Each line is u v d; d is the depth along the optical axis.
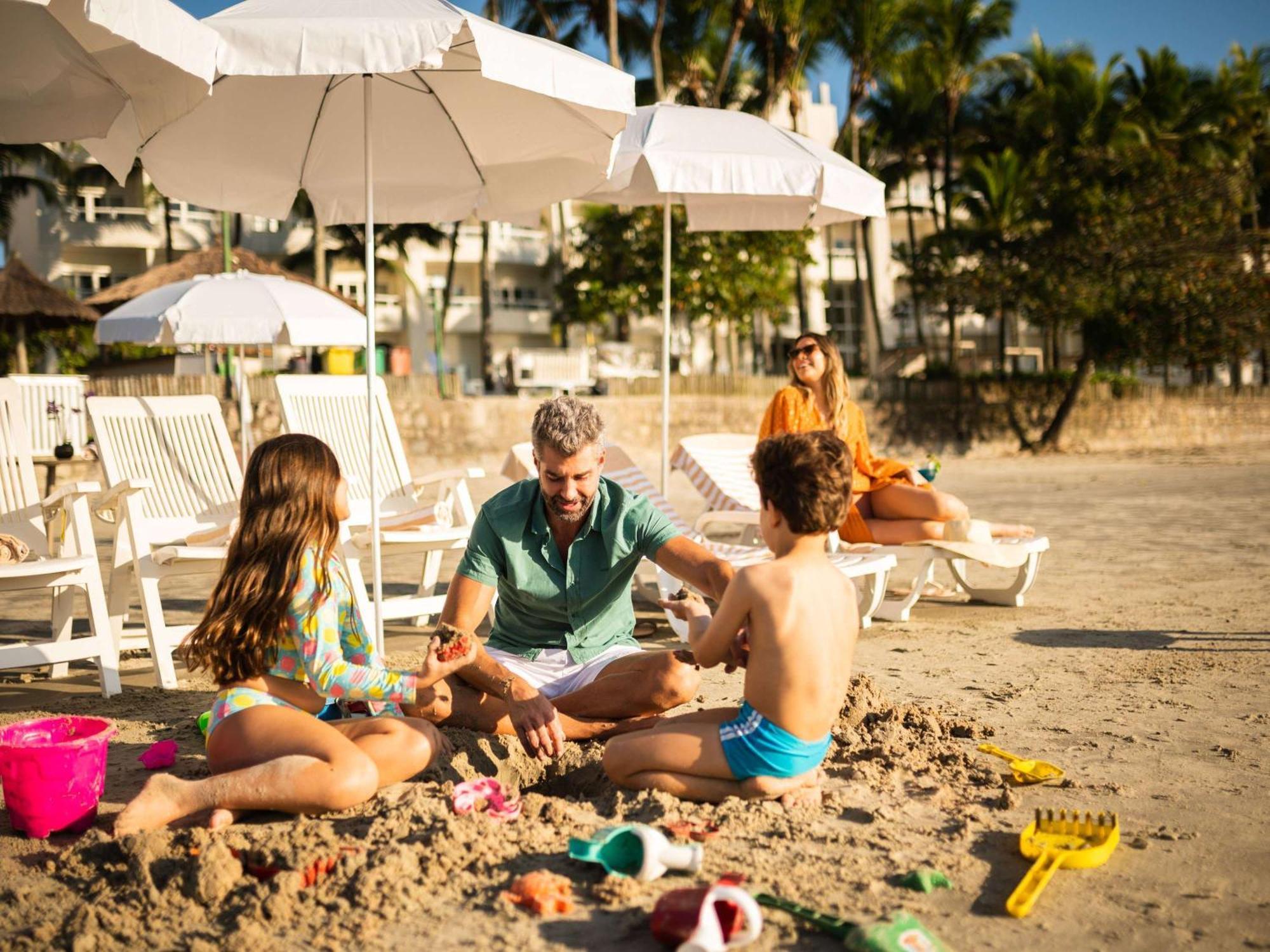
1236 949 2.35
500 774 3.59
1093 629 6.15
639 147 6.20
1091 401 29.03
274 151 5.73
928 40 34.06
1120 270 26.28
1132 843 2.94
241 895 2.62
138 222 34.59
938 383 27.39
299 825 2.93
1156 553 9.35
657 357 34.09
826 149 6.93
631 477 6.91
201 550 5.07
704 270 27.55
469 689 3.83
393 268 35.97
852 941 2.29
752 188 6.25
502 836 2.94
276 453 3.25
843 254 43.41
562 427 3.46
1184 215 27.00
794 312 41.94
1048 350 36.50
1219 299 26.12
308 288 9.77
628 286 28.41
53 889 2.75
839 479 3.07
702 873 2.70
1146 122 34.19
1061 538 10.48
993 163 31.92
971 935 2.41
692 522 12.39
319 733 3.13
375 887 2.60
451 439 20.81
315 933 2.44
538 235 40.19
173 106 3.98
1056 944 2.37
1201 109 35.47
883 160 36.66
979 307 27.88
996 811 3.21
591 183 5.70
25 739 3.34
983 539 6.45
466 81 5.37
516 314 39.66
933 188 36.19
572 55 4.42
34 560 5.30
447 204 6.19
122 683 5.22
